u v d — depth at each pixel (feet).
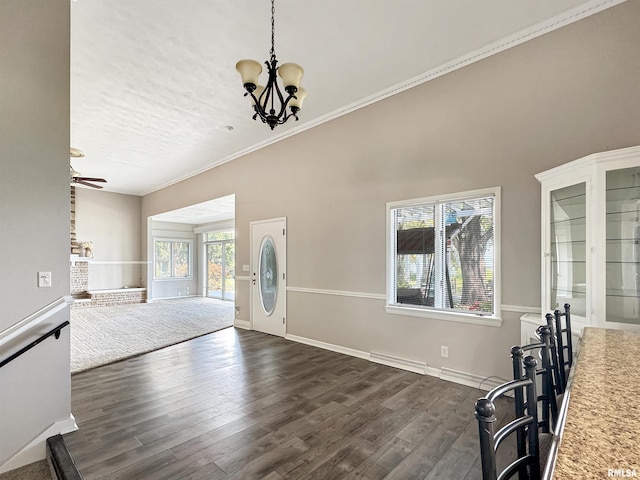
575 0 8.60
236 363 13.02
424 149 11.94
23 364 7.38
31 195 7.60
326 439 7.57
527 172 9.78
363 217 13.74
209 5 8.52
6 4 7.39
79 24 9.12
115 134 17.24
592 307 7.27
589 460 2.16
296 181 16.67
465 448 7.22
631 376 3.94
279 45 10.20
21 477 6.84
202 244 37.47
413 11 8.85
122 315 24.29
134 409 9.10
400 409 9.01
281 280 17.48
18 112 7.48
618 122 8.39
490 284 10.63
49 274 7.77
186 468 6.57
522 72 9.87
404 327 12.37
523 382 3.22
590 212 7.33
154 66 11.23
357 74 11.89
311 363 12.96
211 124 16.06
